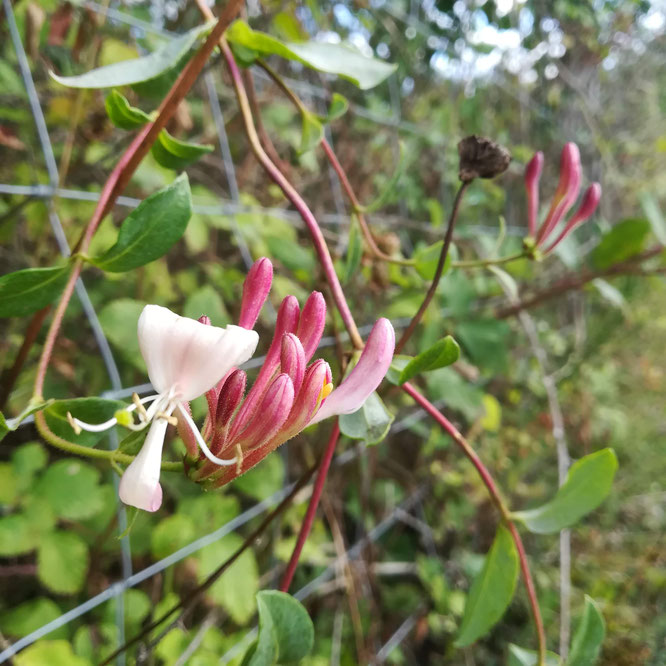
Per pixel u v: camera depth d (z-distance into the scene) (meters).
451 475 0.30
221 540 0.21
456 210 0.14
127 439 0.11
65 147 0.19
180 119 0.18
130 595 0.20
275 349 0.10
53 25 0.20
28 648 0.17
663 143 0.40
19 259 0.21
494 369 0.26
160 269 0.23
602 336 0.33
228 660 0.19
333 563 0.24
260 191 0.25
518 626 0.28
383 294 0.25
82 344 0.22
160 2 0.25
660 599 0.28
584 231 0.37
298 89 0.27
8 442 0.20
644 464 0.36
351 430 0.12
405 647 0.28
